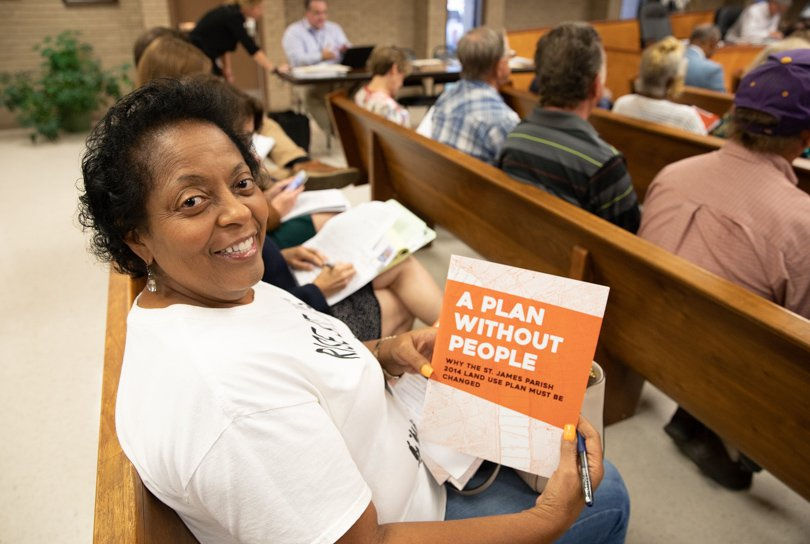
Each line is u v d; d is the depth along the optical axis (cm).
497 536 71
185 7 661
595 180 170
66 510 164
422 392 101
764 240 139
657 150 268
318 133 579
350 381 75
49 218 363
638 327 145
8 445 186
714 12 764
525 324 76
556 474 76
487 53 246
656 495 165
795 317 103
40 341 240
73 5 580
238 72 736
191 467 59
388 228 162
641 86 290
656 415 197
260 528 61
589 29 175
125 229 68
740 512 160
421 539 68
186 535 68
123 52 618
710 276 118
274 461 60
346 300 155
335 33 594
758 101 137
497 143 246
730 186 144
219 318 71
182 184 65
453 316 79
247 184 71
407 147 236
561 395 75
